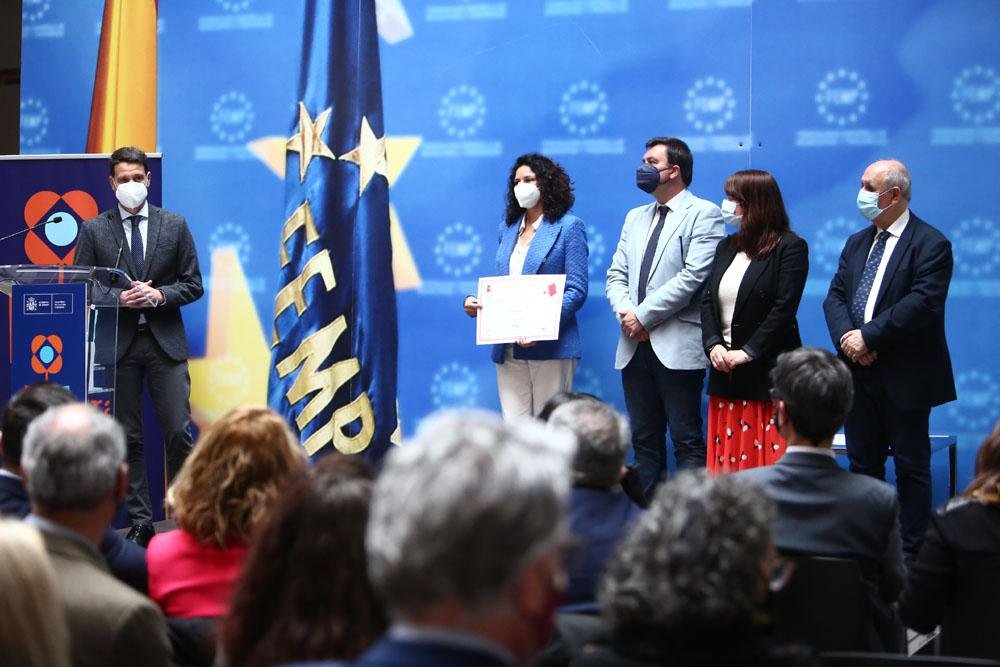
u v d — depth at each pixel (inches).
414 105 240.1
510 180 222.2
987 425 212.7
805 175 219.9
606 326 230.4
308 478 70.1
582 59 230.7
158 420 222.2
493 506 39.4
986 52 210.8
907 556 181.9
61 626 57.9
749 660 57.9
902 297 183.8
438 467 40.3
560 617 87.1
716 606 56.6
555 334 209.6
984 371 212.4
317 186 243.8
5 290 192.5
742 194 194.1
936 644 111.0
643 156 225.9
